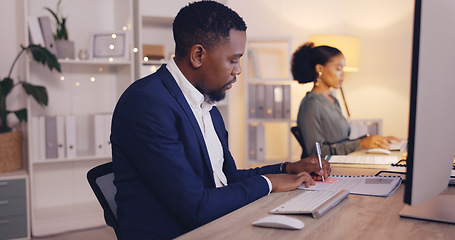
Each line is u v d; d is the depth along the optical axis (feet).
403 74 14.03
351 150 8.30
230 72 4.24
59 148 10.99
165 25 12.66
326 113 8.98
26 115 10.47
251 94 13.08
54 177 11.92
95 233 10.64
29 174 10.61
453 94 3.14
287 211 3.44
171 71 4.31
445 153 3.13
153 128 3.71
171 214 3.87
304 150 9.08
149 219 3.86
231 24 4.14
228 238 2.91
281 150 15.06
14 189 10.16
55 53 10.75
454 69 3.10
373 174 5.35
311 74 9.77
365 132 12.92
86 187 12.29
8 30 11.26
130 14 11.18
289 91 13.12
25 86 10.14
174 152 3.76
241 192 3.92
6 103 11.35
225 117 12.87
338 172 5.56
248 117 13.12
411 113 2.66
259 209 3.67
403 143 8.74
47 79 11.61
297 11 14.90
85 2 11.95
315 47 9.75
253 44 14.65
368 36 14.74
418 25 2.56
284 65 14.82
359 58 13.82
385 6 14.33
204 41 4.09
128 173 3.94
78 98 12.03
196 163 4.09
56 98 11.75
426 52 2.64
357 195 4.09
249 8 14.55
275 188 4.29
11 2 11.26
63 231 10.75
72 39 11.83
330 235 2.92
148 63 11.65
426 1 2.56
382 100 14.51
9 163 10.68
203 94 4.38
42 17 10.61
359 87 14.99
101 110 12.33
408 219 3.28
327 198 3.74
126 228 3.89
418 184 2.76
